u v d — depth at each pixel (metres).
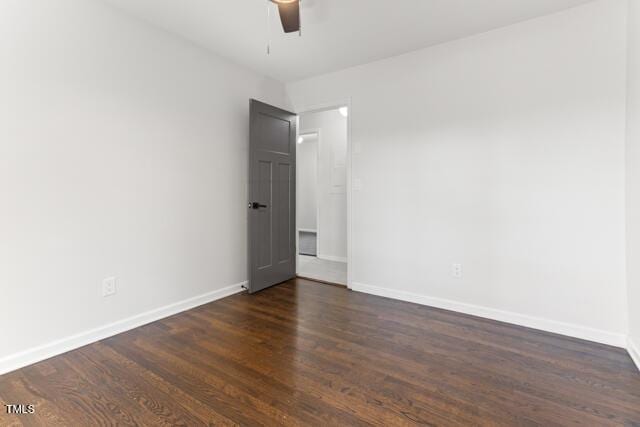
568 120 2.27
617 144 2.12
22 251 1.87
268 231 3.45
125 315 2.38
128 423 1.43
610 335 2.18
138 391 1.66
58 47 1.98
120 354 2.03
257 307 2.88
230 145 3.17
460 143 2.72
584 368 1.88
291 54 3.00
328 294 3.27
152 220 2.53
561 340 2.24
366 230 3.30
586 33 2.19
